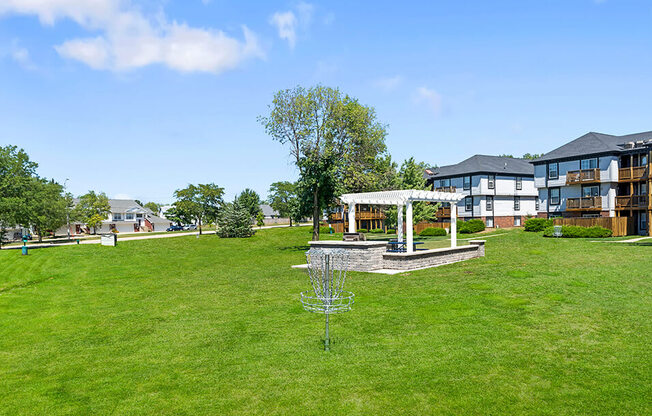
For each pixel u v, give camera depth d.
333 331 9.87
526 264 17.31
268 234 47.16
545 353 8.01
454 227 22.20
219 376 7.62
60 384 7.50
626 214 37.16
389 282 15.25
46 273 21.06
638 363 7.39
